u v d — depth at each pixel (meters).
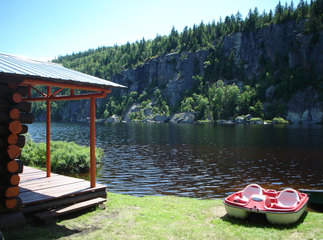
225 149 34.81
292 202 9.52
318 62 144.88
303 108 134.00
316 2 165.50
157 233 7.48
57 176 12.30
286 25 165.25
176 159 27.70
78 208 8.80
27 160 20.52
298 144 39.59
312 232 7.87
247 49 182.62
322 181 18.41
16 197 7.47
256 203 8.95
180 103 178.62
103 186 10.35
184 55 198.50
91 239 6.95
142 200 11.22
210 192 15.88
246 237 7.42
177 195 15.26
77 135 61.06
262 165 24.17
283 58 162.88
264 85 151.88
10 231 7.12
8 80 7.29
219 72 186.38
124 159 27.88
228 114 145.00
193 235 7.45
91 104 10.30
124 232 7.48
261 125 106.50
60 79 7.59
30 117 7.65
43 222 7.92
